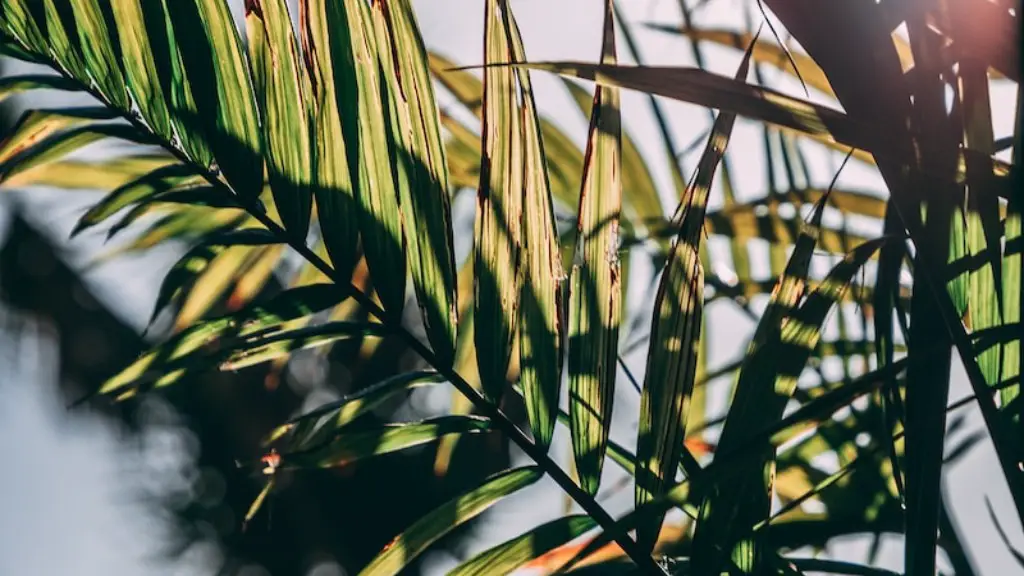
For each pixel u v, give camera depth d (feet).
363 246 4.11
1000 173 3.62
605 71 3.60
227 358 4.07
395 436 4.06
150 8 4.12
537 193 4.09
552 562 4.32
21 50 4.18
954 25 3.71
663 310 4.03
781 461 4.71
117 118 4.17
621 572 4.29
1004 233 3.95
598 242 4.07
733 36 5.12
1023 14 3.56
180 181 4.18
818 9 3.61
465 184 5.25
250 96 4.13
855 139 3.59
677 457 4.00
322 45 4.11
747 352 4.00
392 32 4.09
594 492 4.05
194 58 4.11
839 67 3.64
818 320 3.93
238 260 4.88
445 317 4.11
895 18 3.75
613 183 4.07
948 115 3.79
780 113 3.58
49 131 4.16
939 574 4.59
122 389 4.06
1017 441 3.66
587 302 4.07
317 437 4.01
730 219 5.05
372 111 4.11
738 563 3.98
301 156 4.12
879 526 4.46
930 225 3.70
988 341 3.70
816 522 4.49
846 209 4.94
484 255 4.09
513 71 4.08
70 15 4.17
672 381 4.01
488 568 4.02
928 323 3.82
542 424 4.07
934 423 3.77
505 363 4.08
